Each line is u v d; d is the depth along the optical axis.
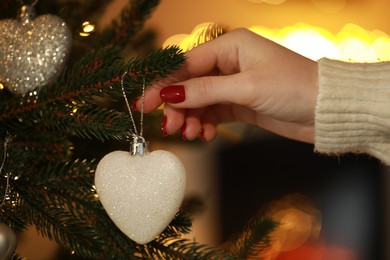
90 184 0.64
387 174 1.50
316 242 1.40
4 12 0.71
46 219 0.63
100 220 0.64
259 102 0.72
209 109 0.80
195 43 0.81
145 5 0.72
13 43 0.66
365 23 1.80
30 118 0.65
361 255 1.45
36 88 0.65
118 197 0.61
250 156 1.56
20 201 0.63
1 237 0.59
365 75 0.72
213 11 1.70
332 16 1.79
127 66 0.63
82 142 0.76
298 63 0.72
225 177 1.57
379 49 1.63
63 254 0.74
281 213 1.41
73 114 0.64
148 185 0.61
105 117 0.64
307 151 1.53
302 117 0.74
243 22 1.75
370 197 1.50
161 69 0.62
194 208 0.83
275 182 1.54
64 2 0.74
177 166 0.61
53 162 0.67
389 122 0.72
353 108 0.72
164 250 0.64
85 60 0.66
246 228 0.73
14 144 0.64
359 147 0.76
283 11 1.76
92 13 0.75
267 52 0.72
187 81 0.69
